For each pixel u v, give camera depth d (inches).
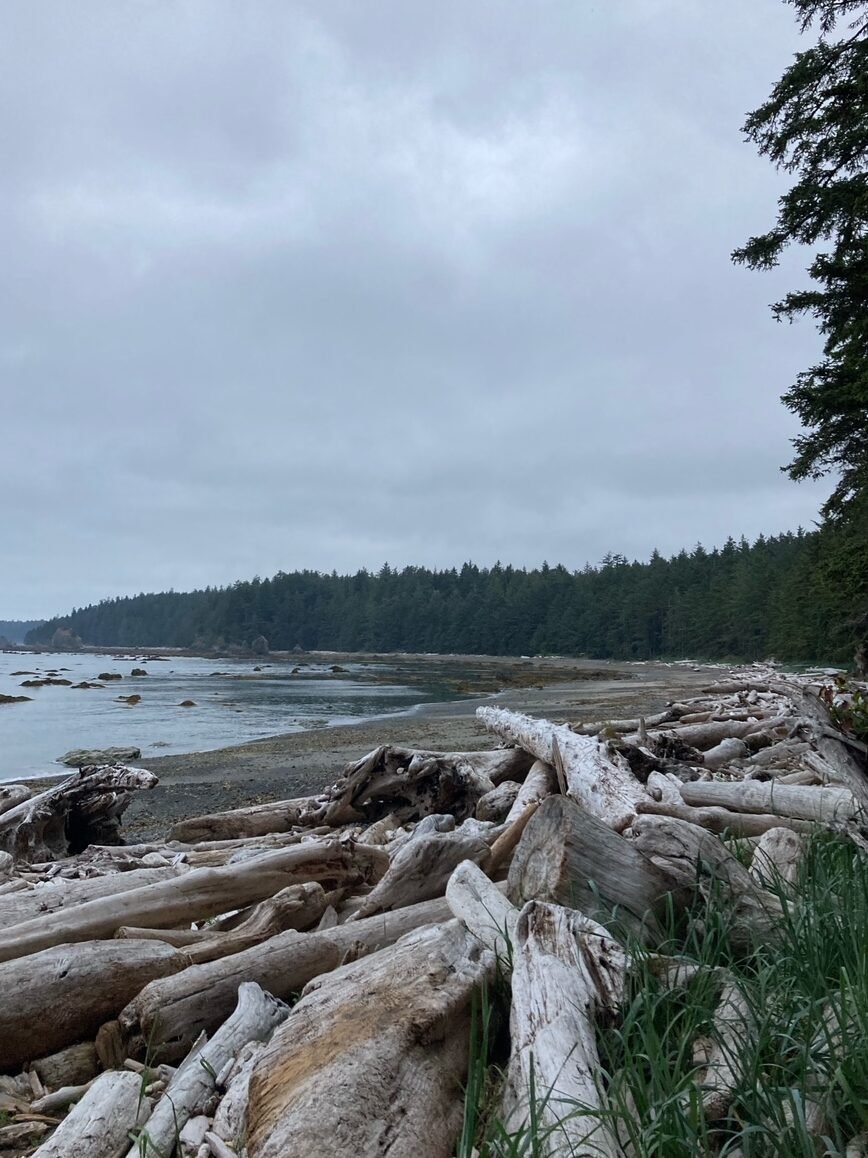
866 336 663.1
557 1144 74.8
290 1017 96.3
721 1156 74.5
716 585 3351.4
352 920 153.3
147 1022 113.7
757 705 556.4
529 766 328.5
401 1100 81.3
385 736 719.7
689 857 131.9
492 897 126.7
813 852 142.3
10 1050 114.7
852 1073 82.0
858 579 756.0
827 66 579.5
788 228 645.9
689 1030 91.9
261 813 304.5
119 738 828.0
